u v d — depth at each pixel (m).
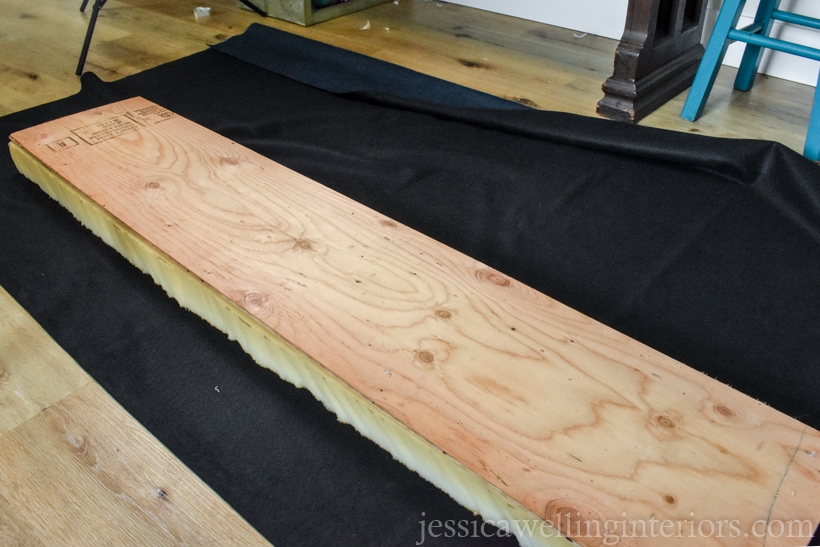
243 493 1.00
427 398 0.91
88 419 1.11
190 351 1.22
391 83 2.22
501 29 2.79
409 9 3.02
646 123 2.06
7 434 1.09
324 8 2.85
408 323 1.02
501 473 0.82
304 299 1.07
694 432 0.86
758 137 1.97
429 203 1.63
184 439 1.07
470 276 1.12
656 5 1.94
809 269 1.41
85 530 0.95
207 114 2.05
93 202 1.34
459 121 1.98
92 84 2.16
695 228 1.53
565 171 1.74
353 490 1.00
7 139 1.89
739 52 2.37
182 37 2.67
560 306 1.06
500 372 0.94
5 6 2.96
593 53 2.54
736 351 1.22
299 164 1.78
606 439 0.85
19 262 1.43
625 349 0.98
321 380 1.01
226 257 1.16
